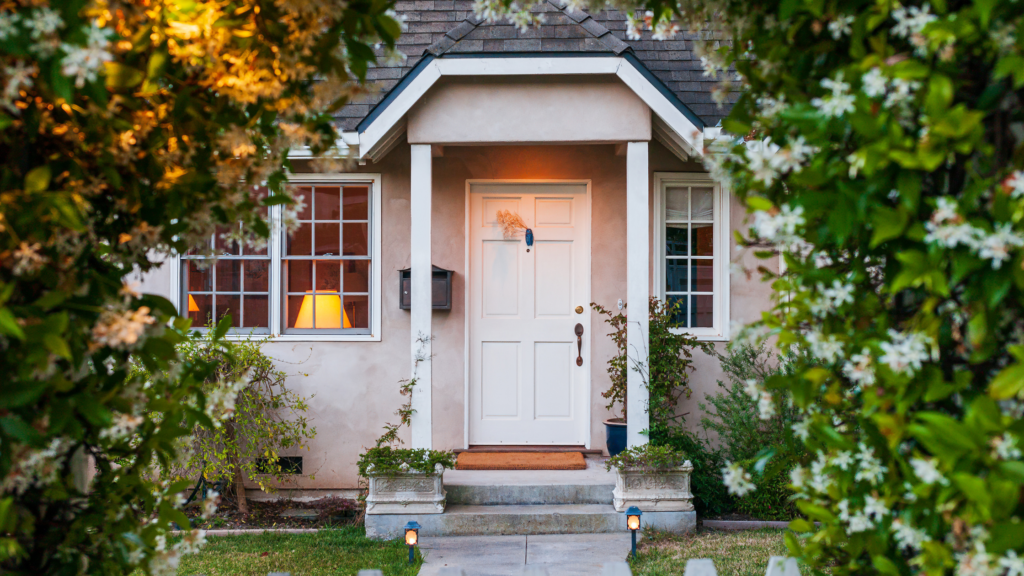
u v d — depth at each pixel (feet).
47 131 5.37
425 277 20.80
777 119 5.84
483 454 23.17
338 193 23.99
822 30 5.62
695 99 21.74
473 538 19.44
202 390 6.32
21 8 4.58
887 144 4.62
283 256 23.71
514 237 24.14
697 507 21.39
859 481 5.47
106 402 5.52
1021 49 4.34
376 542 19.29
